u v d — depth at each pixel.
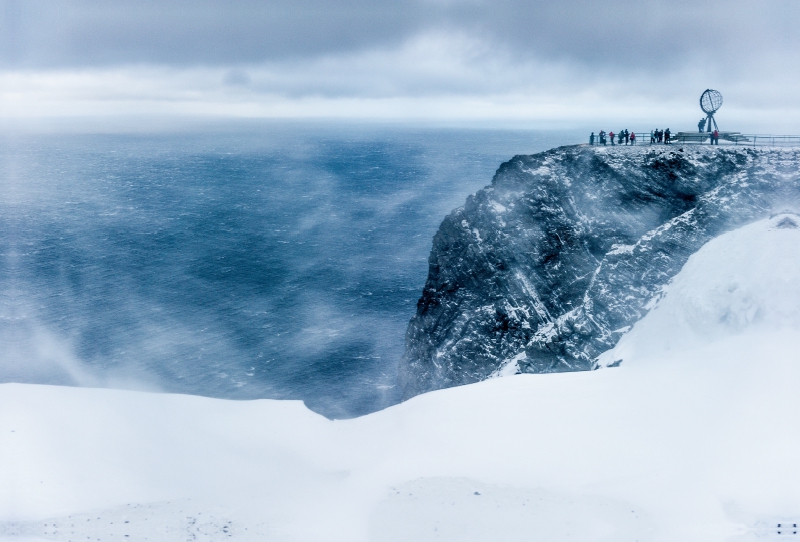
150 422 31.66
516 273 78.56
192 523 22.45
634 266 66.06
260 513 23.44
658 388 34.03
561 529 21.77
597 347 64.19
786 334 38.56
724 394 31.42
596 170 77.50
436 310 85.19
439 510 23.34
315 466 28.98
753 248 49.22
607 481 25.12
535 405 34.12
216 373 123.44
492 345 76.56
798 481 23.52
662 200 74.44
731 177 70.75
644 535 21.14
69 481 25.02
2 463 25.70
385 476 27.02
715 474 24.61
